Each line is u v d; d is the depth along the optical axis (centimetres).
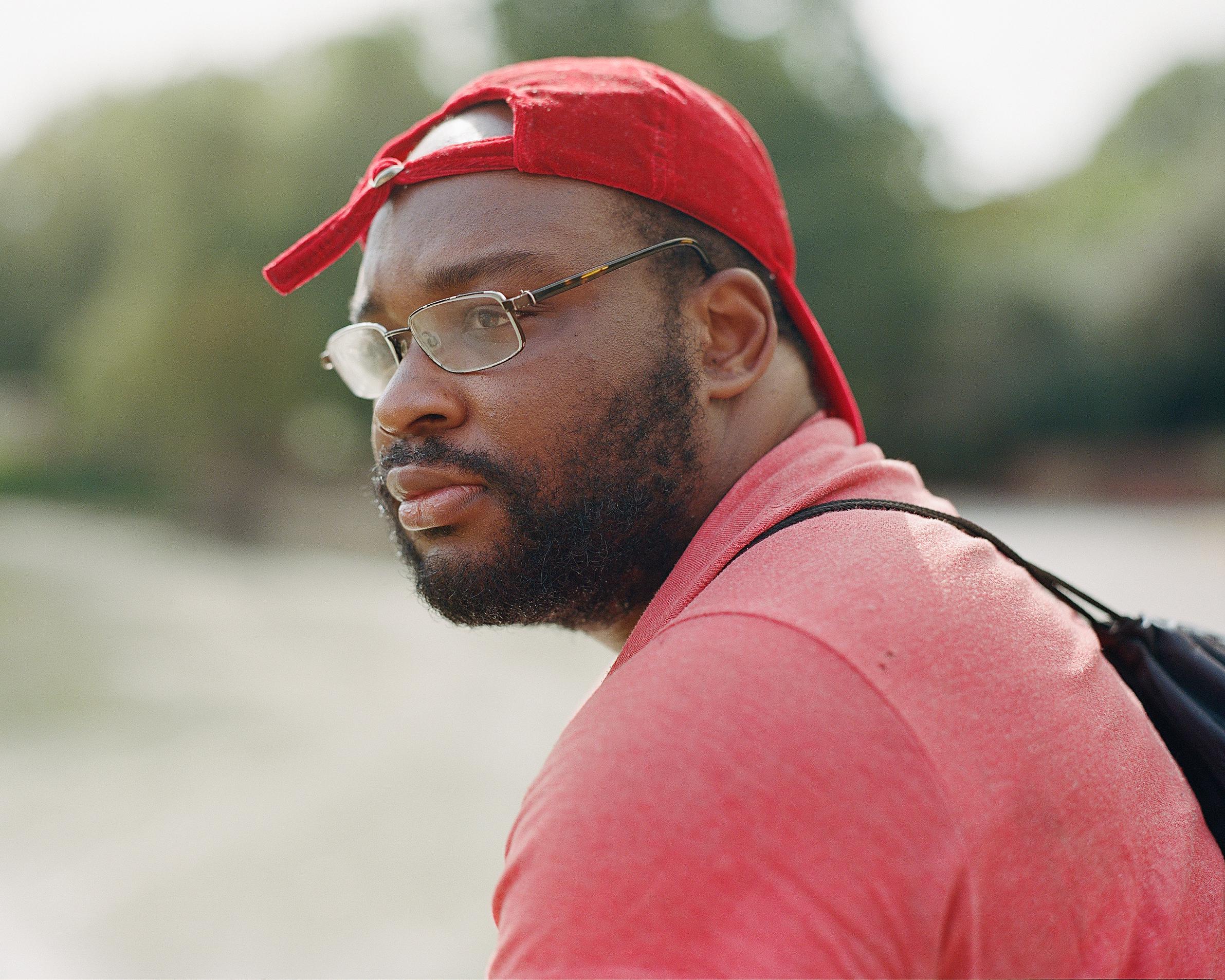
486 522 96
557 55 2216
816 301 2305
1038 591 94
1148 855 80
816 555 80
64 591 1440
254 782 604
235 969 367
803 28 2394
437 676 892
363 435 2697
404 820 536
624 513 98
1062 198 3172
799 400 115
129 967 370
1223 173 2198
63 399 3094
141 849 495
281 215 2417
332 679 890
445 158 98
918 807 66
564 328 96
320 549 1978
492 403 95
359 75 2394
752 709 67
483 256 96
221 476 2839
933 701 70
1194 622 807
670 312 101
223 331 2452
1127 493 2005
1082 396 2283
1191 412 2205
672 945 62
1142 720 93
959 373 2402
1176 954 79
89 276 3509
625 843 65
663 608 91
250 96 2508
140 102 2636
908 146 2530
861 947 62
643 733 69
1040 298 2366
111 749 681
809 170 2334
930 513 91
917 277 2377
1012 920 69
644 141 99
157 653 1018
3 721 748
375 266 103
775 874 63
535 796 72
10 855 488
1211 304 2128
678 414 100
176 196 2480
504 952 67
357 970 371
